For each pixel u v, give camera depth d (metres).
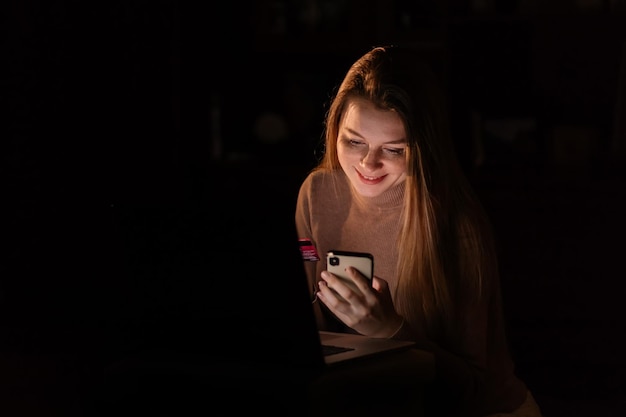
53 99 4.13
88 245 4.15
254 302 1.33
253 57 4.71
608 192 3.80
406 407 1.40
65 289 4.16
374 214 1.82
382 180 1.70
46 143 4.15
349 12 4.50
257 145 4.70
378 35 4.43
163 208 1.40
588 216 3.82
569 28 4.23
